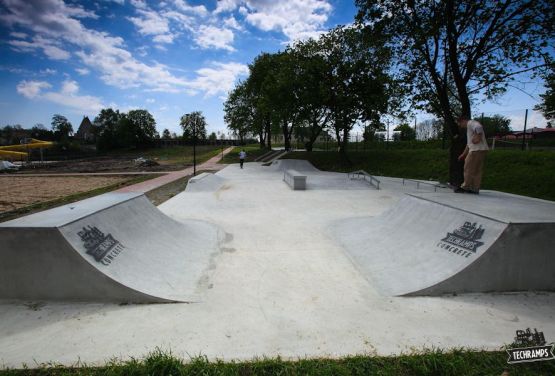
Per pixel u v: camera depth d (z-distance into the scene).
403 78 14.12
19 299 4.06
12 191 15.47
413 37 12.66
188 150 58.19
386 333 3.41
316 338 3.33
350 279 4.81
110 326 3.53
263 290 4.44
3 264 4.00
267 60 34.44
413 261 5.00
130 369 2.71
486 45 12.16
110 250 4.56
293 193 13.10
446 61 12.57
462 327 3.51
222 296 4.26
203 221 8.11
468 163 7.02
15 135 74.94
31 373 2.74
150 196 12.53
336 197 12.12
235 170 24.62
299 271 5.11
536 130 23.16
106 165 32.94
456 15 11.64
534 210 5.04
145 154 52.97
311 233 7.23
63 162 38.97
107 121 70.62
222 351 3.10
